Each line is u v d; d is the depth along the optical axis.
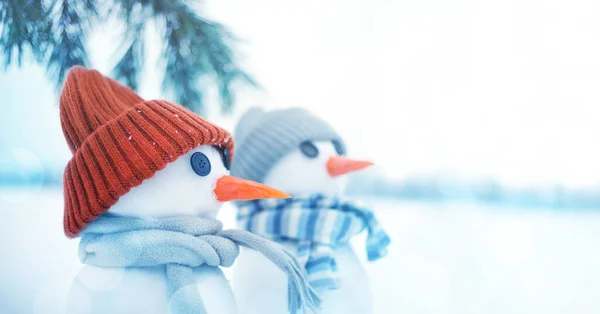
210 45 0.92
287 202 1.01
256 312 0.93
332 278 0.95
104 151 0.78
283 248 0.88
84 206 0.78
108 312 0.77
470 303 1.14
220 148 0.86
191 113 0.83
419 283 1.18
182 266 0.79
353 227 1.02
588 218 1.55
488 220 1.50
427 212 1.53
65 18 0.83
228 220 1.13
